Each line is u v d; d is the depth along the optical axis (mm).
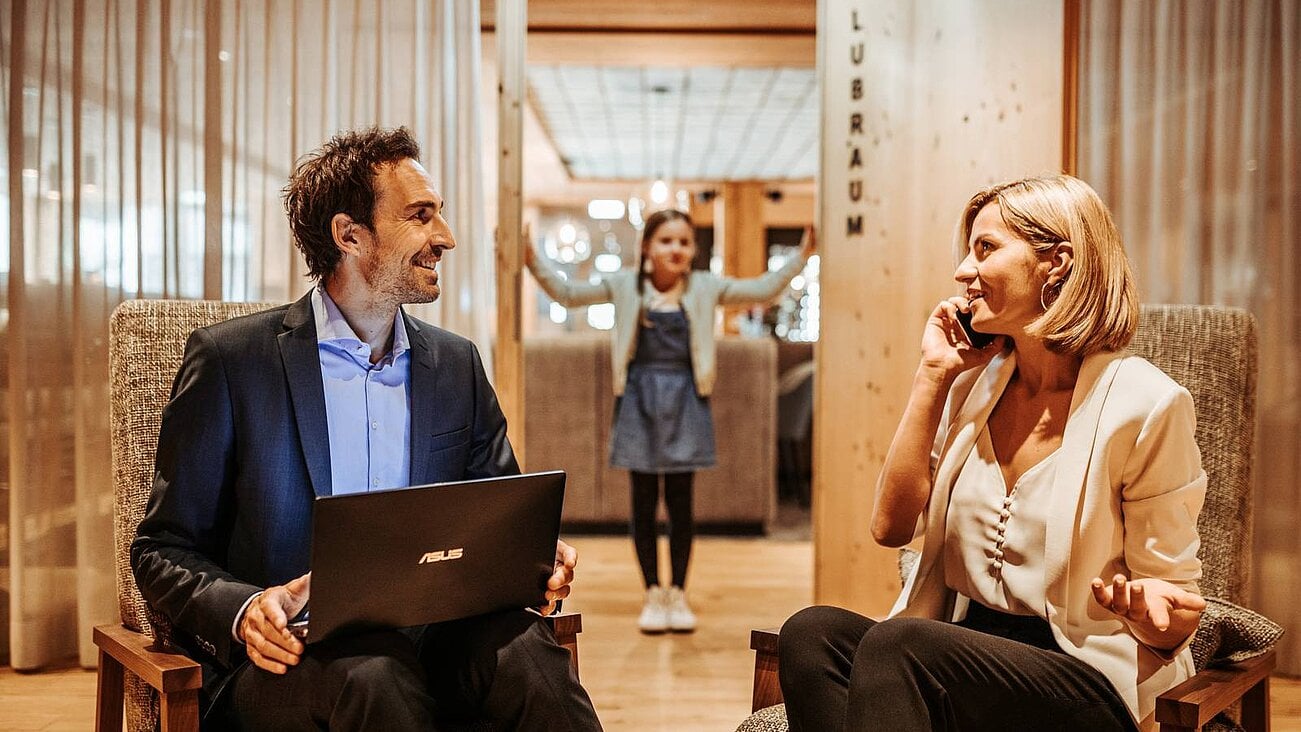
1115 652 1297
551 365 4629
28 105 2764
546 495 1338
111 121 2787
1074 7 2859
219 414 1423
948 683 1223
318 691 1233
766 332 9773
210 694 1413
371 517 1170
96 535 2803
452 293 2895
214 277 2832
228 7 2816
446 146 2883
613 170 11086
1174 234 2877
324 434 1462
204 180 2820
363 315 1523
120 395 1637
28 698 2586
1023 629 1392
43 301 2787
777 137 9211
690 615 3258
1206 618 1455
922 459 1482
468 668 1356
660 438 3238
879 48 3041
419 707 1227
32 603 2779
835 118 3074
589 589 3822
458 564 1273
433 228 1495
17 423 2758
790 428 5652
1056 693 1254
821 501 3129
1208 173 2861
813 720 1287
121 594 1563
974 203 1468
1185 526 1306
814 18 5098
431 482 1541
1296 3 2791
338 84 2857
